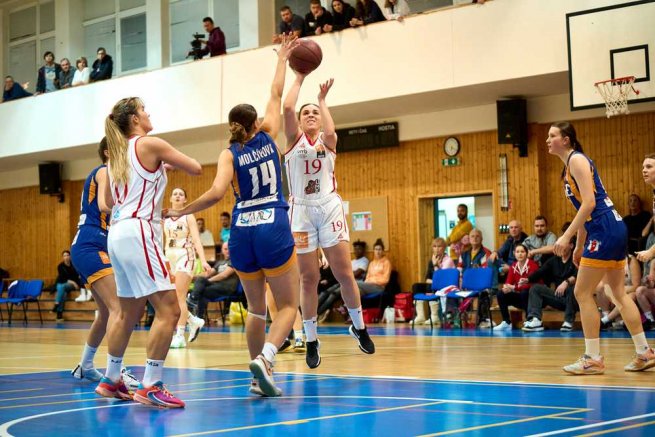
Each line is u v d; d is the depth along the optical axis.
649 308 10.84
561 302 11.54
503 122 13.81
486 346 8.66
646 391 4.62
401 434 3.32
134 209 4.52
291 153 5.93
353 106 14.37
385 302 14.88
